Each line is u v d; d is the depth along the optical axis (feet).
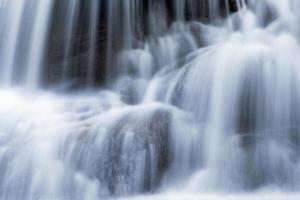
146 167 22.40
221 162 23.61
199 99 27.09
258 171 22.50
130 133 23.09
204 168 23.95
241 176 22.63
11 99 33.06
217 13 42.91
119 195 21.98
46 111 29.43
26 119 28.04
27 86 36.17
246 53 28.32
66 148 23.32
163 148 23.07
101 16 37.88
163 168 22.76
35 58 36.52
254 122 25.20
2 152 23.84
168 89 28.86
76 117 27.17
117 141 22.81
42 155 23.40
